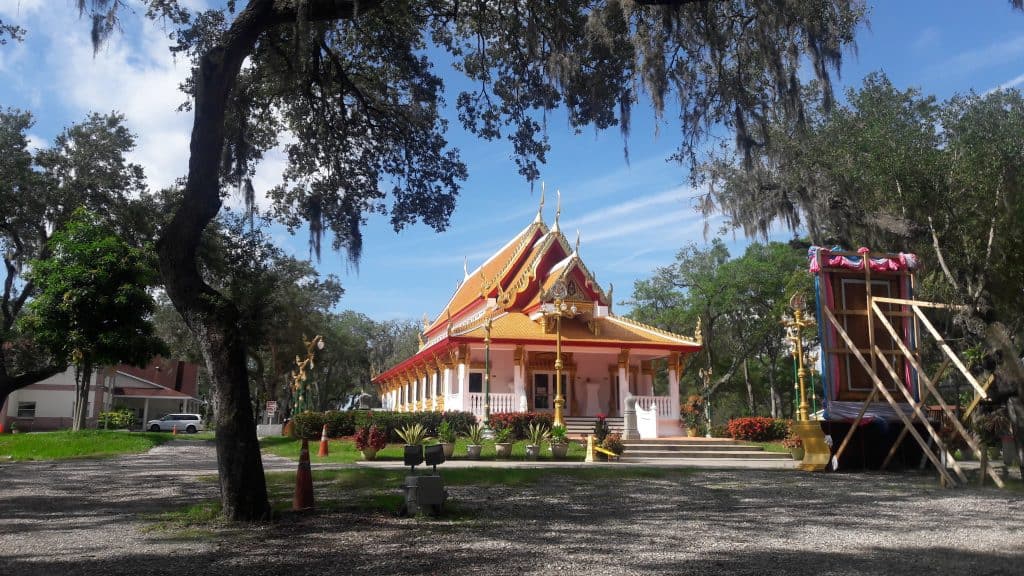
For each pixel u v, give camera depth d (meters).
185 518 9.09
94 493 12.27
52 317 22.38
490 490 12.78
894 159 18.70
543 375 35.59
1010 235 16.58
